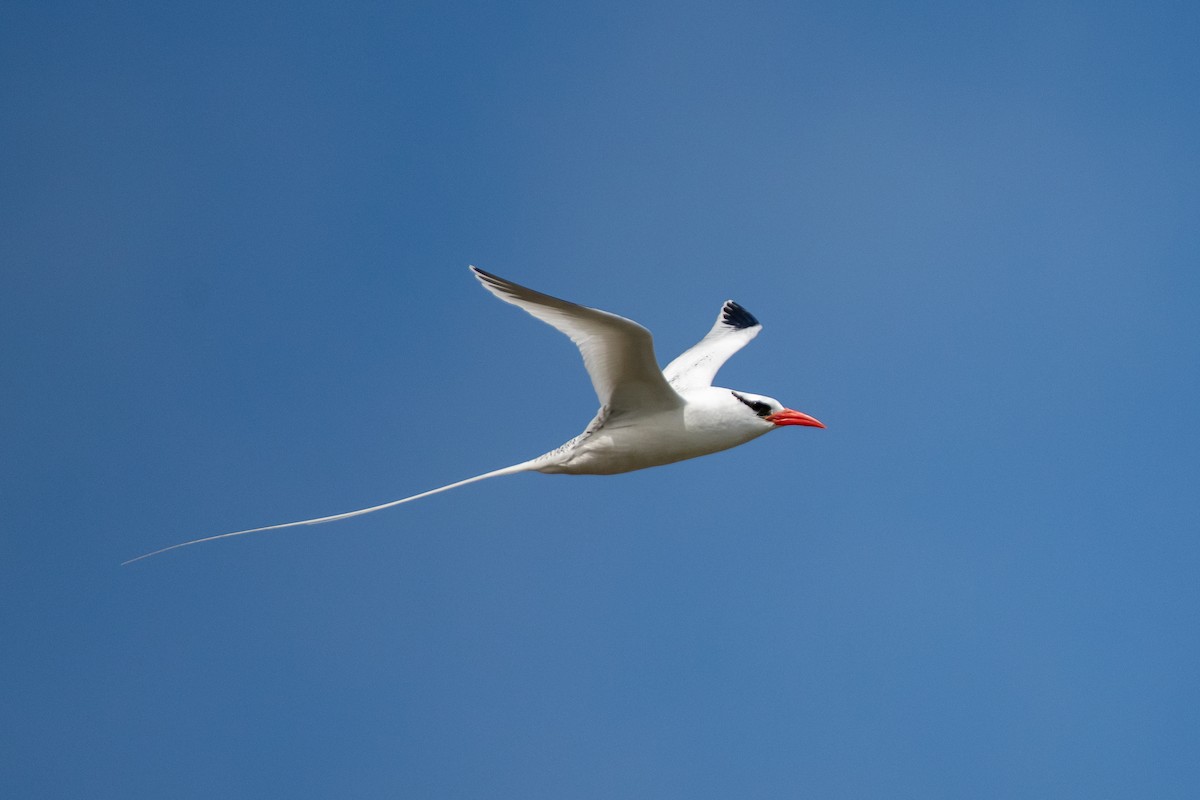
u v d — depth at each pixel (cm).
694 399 1416
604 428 1406
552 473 1426
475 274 1300
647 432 1399
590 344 1329
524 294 1271
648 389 1371
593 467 1421
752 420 1435
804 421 1445
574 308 1252
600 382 1370
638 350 1308
